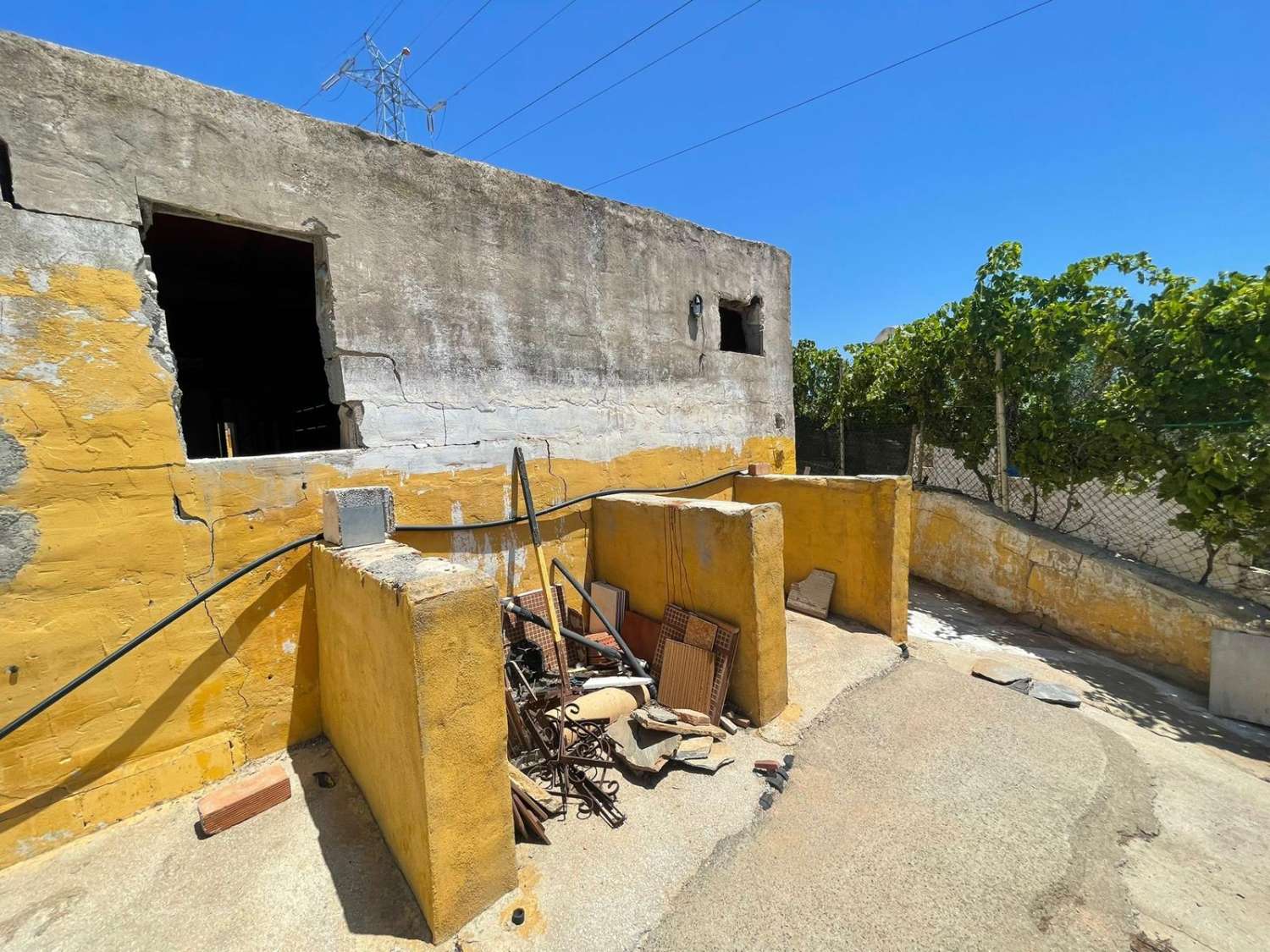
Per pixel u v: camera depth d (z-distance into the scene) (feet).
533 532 12.55
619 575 14.57
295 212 9.89
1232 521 15.69
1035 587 19.60
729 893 7.42
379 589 6.88
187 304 17.78
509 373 13.09
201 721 9.05
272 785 8.45
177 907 6.84
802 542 16.96
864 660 13.65
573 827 8.43
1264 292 14.55
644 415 16.37
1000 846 8.40
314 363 24.43
